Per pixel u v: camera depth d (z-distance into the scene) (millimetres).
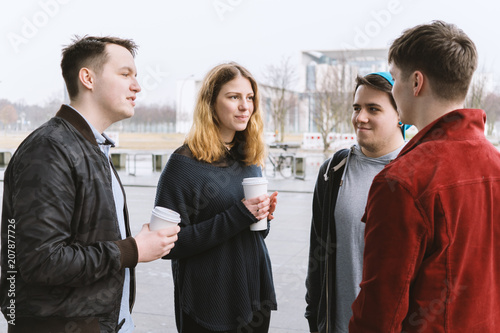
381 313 1214
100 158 1580
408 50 1308
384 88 1933
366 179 2008
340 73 27453
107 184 1586
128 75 1688
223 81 2156
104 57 1623
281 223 7613
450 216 1190
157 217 1617
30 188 1373
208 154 2139
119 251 1470
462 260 1204
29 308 1444
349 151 2123
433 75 1270
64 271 1359
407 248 1195
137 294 4262
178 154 2180
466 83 1270
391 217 1210
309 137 25625
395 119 1980
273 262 5262
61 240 1396
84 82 1621
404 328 1248
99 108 1658
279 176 15977
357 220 1960
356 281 1949
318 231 2178
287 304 3988
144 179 14922
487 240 1248
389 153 2023
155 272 4938
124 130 38531
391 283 1204
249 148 2297
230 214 2047
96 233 1525
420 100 1321
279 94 29375
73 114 1568
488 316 1264
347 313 1979
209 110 2164
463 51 1243
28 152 1424
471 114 1279
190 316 2135
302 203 9898
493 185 1264
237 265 2117
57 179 1405
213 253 2105
